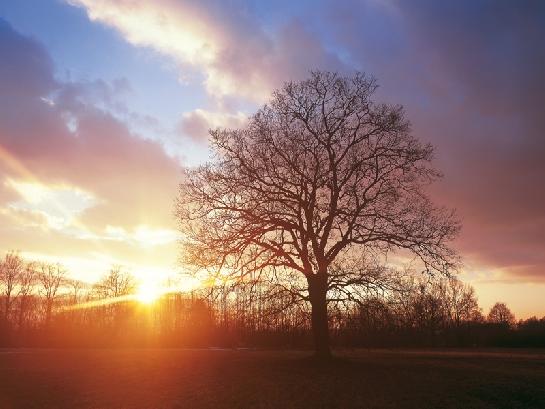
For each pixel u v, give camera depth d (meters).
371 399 22.50
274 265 30.66
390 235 30.47
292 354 45.25
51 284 109.81
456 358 40.53
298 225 30.95
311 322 31.69
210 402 22.62
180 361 37.88
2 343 77.25
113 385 27.72
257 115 32.72
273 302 30.23
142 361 38.53
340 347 33.53
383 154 31.66
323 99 32.84
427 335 70.50
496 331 85.44
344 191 31.48
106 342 77.56
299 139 31.89
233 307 31.34
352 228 31.12
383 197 31.45
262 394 23.77
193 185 31.61
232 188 31.28
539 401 22.75
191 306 36.75
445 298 85.31
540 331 81.56
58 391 26.23
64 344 75.94
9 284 107.56
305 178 31.55
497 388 24.94
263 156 31.62
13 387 27.45
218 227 30.72
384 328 30.27
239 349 57.47
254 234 30.36
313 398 22.75
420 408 21.06
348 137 32.44
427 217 30.88
